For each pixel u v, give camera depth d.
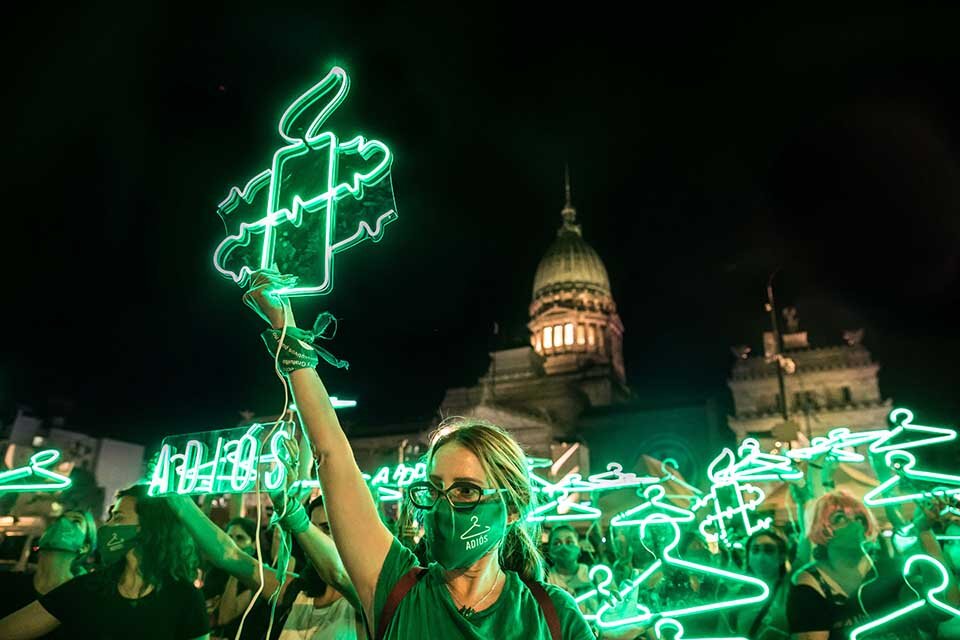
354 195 3.84
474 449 2.72
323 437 2.81
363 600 2.71
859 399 55.75
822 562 7.10
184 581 5.16
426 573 2.75
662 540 8.85
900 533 8.16
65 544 6.64
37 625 4.79
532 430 60.00
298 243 3.84
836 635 6.63
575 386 69.12
